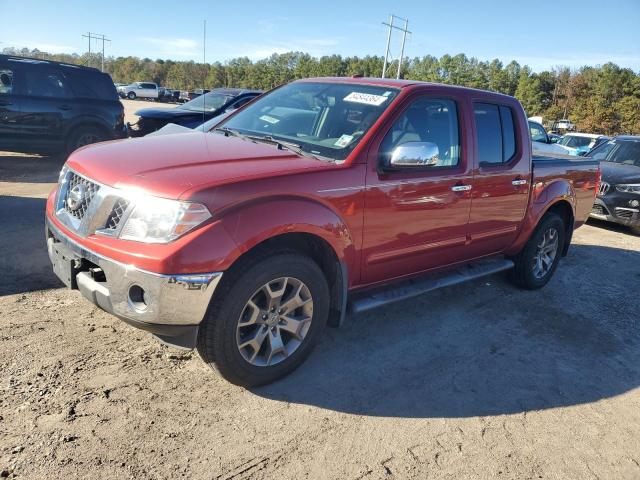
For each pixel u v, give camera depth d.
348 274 3.52
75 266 3.03
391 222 3.66
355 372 3.58
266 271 2.99
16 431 2.61
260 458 2.65
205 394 3.12
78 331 3.65
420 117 3.89
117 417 2.81
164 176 2.84
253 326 3.13
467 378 3.67
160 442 2.67
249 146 3.54
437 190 3.93
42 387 2.98
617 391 3.74
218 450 2.67
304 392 3.27
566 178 5.50
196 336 2.85
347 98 3.98
